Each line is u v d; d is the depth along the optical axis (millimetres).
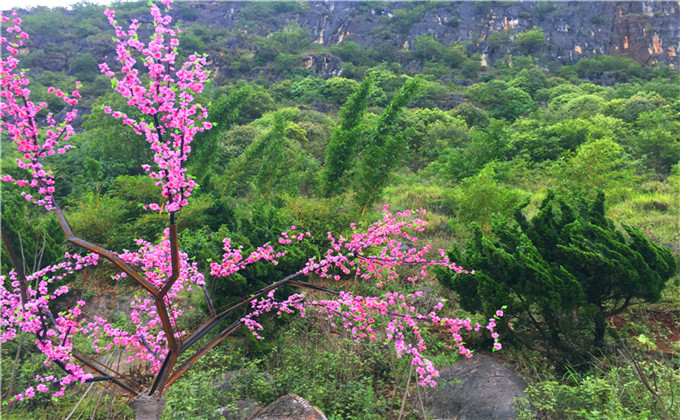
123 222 9469
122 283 7434
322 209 7637
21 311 2887
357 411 3891
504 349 4582
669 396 3344
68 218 8578
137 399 2783
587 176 10891
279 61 81062
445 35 97375
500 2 100188
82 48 77688
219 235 5922
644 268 4438
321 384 4176
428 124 41156
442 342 4719
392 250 4359
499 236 4930
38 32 80750
